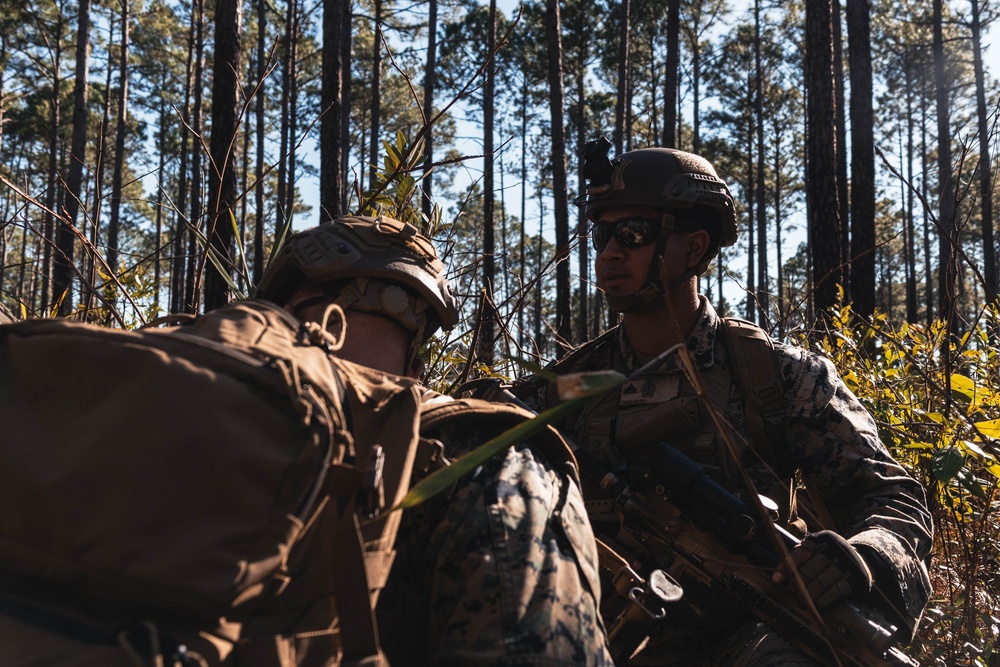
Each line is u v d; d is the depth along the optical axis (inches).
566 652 34.2
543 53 1191.6
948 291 75.8
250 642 31.3
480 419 42.6
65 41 1104.8
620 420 70.2
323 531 33.9
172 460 29.6
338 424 34.7
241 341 34.5
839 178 555.2
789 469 70.3
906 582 59.3
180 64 1206.3
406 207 98.3
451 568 36.6
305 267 46.0
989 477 87.8
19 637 29.0
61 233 426.3
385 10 924.6
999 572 91.2
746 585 60.9
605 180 70.6
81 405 31.3
